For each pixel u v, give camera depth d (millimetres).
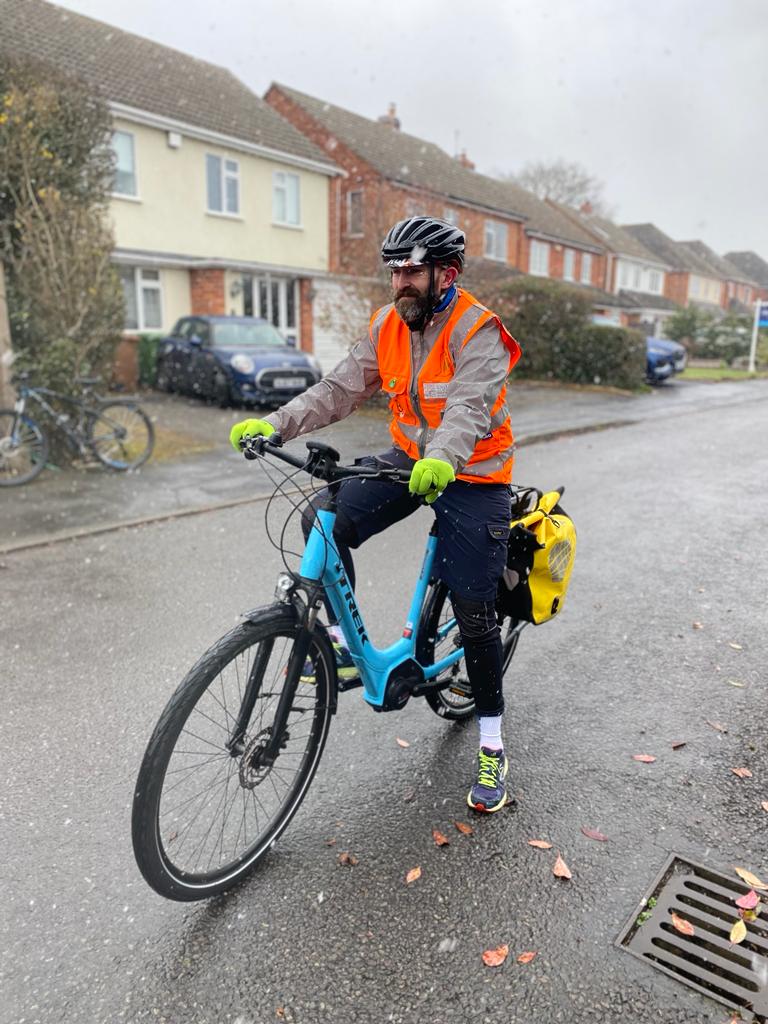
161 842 2129
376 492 2545
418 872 2393
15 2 18125
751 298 63781
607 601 4590
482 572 2521
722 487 7680
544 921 2189
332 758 3029
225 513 6773
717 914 2207
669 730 3184
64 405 8352
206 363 13312
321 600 2406
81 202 8531
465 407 2180
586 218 41750
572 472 8516
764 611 4406
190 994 1990
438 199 23578
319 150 21750
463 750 3082
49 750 3092
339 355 20844
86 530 6172
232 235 19219
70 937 2180
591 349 18953
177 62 20750
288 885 2359
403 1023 1890
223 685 2270
